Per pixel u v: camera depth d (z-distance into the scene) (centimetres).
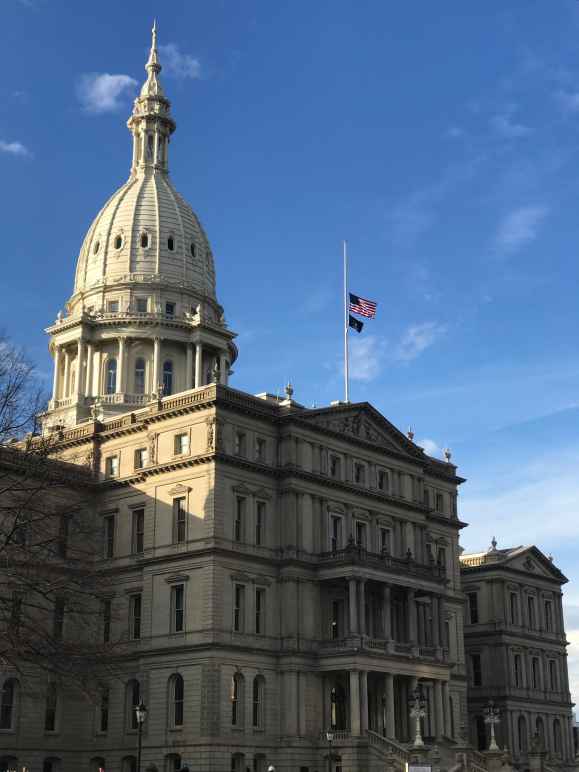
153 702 9469
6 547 7275
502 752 10262
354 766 9238
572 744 14625
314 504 10350
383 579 10131
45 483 7800
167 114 15938
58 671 6825
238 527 9788
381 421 11388
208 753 8906
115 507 10431
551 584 15138
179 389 13650
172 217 14850
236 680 9338
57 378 13812
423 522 11631
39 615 8762
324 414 10694
